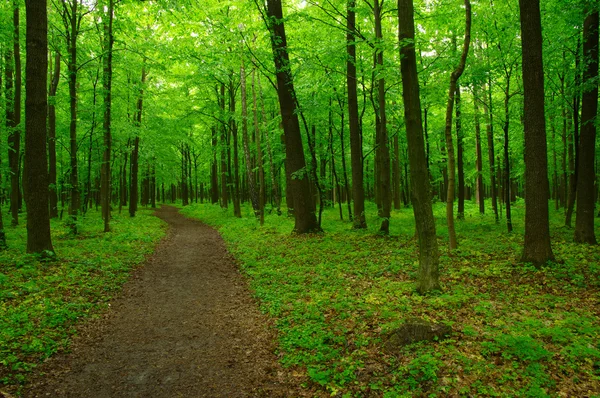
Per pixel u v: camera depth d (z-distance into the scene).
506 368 4.39
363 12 12.84
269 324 6.62
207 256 13.31
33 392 4.58
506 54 13.66
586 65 11.03
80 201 26.00
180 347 5.98
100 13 15.87
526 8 8.72
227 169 29.23
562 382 4.10
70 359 5.48
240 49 14.87
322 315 6.55
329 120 18.91
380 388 4.29
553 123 17.47
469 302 6.71
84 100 22.19
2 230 11.56
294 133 15.38
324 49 13.32
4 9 15.05
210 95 25.08
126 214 27.69
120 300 8.27
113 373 5.15
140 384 4.87
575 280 7.61
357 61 15.27
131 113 24.17
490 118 15.69
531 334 5.22
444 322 5.69
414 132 7.13
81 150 23.59
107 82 16.02
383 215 13.71
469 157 30.05
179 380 4.97
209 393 4.64
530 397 3.83
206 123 27.28
